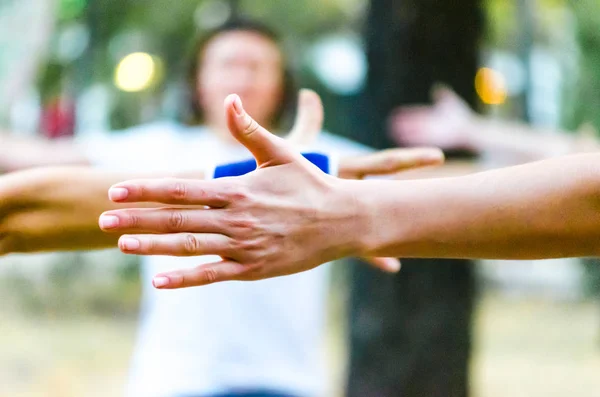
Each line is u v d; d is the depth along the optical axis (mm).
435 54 4949
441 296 4762
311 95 2562
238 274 1775
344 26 15953
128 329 12688
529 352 11688
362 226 1830
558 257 1896
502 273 18391
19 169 3414
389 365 4773
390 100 4953
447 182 1894
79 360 10281
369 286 4840
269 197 1789
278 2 15586
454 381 4762
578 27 14688
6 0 10039
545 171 1882
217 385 3322
